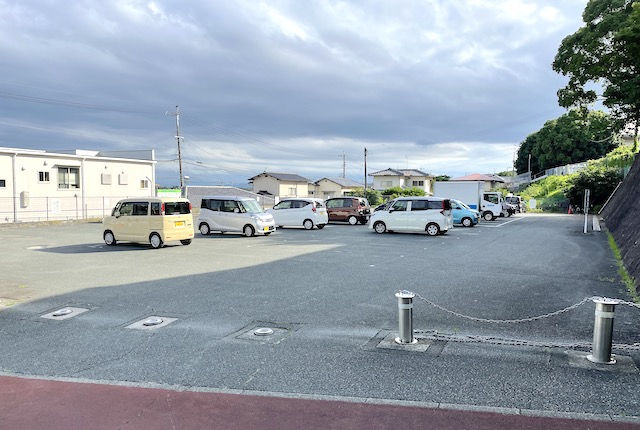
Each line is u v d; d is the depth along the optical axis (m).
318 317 6.23
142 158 33.44
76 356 4.81
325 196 64.31
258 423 3.32
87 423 3.35
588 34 22.14
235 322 6.04
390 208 19.25
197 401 3.69
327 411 3.49
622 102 22.36
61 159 26.95
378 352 4.81
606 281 8.65
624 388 3.85
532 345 4.99
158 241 14.06
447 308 6.67
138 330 5.72
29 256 12.54
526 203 43.47
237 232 18.48
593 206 36.78
